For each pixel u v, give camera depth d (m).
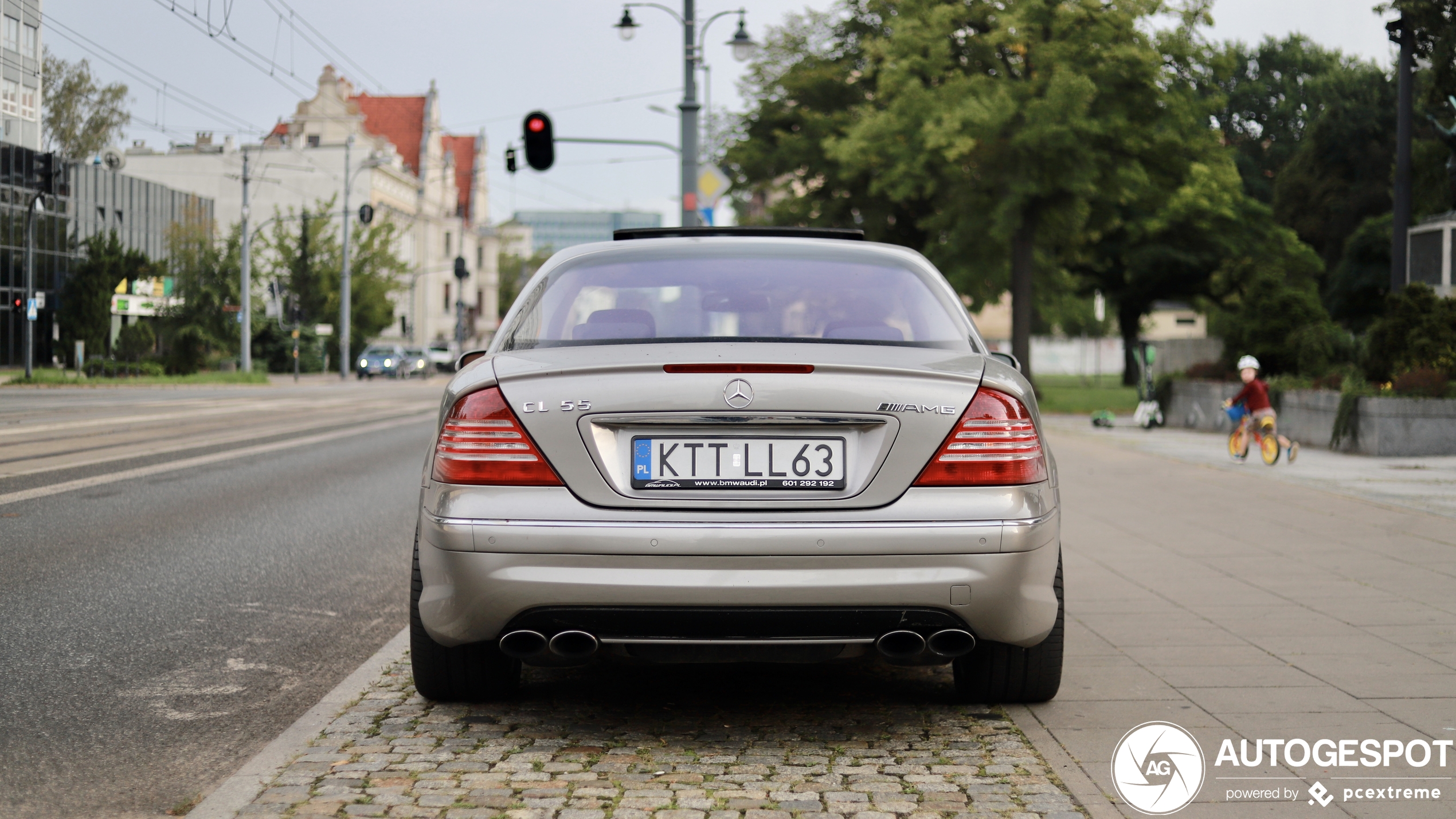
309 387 43.75
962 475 3.81
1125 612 6.14
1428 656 5.16
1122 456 16.08
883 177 29.28
